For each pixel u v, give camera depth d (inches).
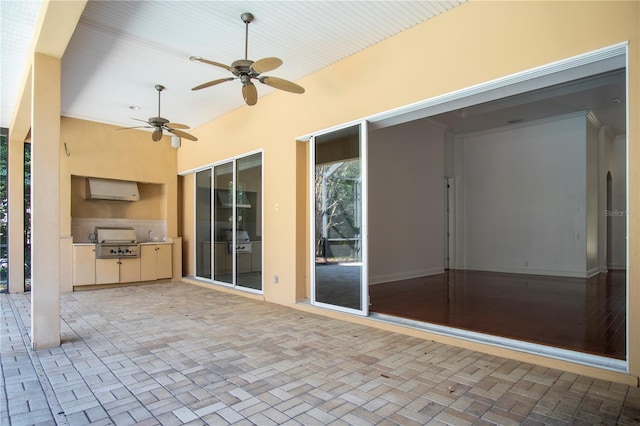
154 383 109.0
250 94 156.7
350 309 180.4
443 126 360.2
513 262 355.6
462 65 139.3
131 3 137.4
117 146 292.5
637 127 103.7
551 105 299.6
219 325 172.2
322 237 196.4
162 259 303.9
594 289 253.9
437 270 348.5
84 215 292.2
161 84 213.0
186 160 314.8
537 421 86.7
